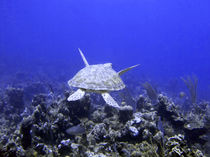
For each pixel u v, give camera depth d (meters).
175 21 197.62
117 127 7.96
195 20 190.12
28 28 192.62
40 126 7.11
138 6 188.38
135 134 6.45
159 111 9.34
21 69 50.47
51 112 8.56
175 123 8.54
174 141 5.14
